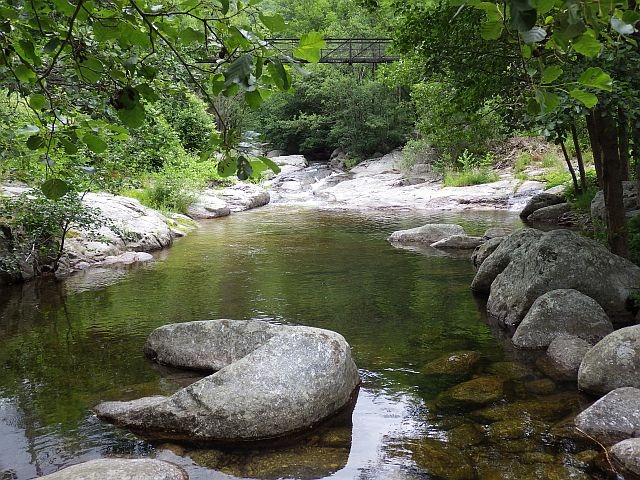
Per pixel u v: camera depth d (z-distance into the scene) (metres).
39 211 9.20
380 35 33.72
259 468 3.52
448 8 6.46
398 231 13.55
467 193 20.44
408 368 5.20
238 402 3.98
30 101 2.08
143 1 1.90
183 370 5.24
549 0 1.16
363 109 34.34
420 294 8.05
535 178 20.98
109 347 5.91
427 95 13.06
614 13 1.30
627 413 3.81
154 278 9.23
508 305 6.70
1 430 4.06
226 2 1.57
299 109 38.59
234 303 7.62
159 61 4.26
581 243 6.79
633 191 12.01
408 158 27.38
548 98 1.50
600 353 4.59
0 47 1.96
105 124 2.17
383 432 3.96
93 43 2.35
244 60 1.50
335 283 8.78
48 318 7.00
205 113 22.73
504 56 5.90
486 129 12.41
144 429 4.03
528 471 3.40
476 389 4.66
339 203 22.02
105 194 13.58
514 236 8.10
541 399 4.45
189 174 18.80
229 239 13.47
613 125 6.46
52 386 4.88
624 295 6.37
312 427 4.05
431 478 3.35
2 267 8.77
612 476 3.32
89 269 9.98
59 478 3.09
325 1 39.22
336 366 4.39
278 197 24.91
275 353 4.34
